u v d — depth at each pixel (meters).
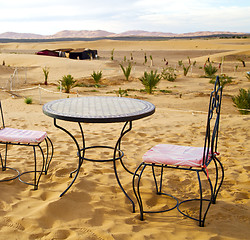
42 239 2.35
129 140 5.49
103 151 4.79
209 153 2.83
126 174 3.88
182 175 3.88
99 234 2.42
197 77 26.70
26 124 7.00
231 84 21.11
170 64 44.28
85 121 2.72
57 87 18.52
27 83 21.09
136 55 63.53
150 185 3.52
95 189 3.34
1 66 27.05
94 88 19.62
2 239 2.29
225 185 3.57
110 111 3.02
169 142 5.39
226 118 7.48
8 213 2.69
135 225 2.63
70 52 49.34
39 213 2.69
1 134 3.34
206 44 93.56
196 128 6.46
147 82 17.05
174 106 13.10
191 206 3.04
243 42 112.88
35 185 3.26
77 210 2.84
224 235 2.46
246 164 4.22
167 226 2.62
